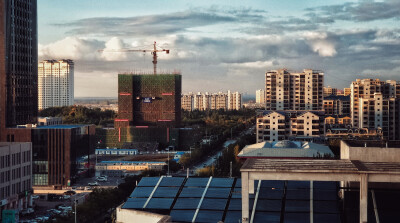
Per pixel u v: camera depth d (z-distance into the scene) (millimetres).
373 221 76250
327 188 87750
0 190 189625
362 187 74812
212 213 81812
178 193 90750
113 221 147000
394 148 83125
